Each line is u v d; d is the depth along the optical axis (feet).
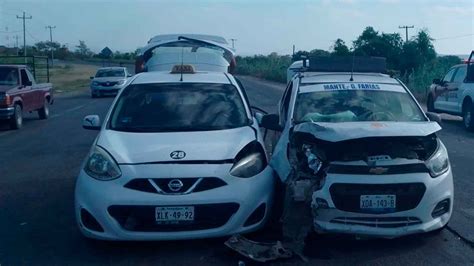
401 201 20.12
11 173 35.94
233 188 20.68
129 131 23.94
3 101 58.29
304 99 25.59
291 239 20.49
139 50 44.01
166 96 25.89
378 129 20.81
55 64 314.96
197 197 20.26
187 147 21.84
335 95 25.67
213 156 21.27
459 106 57.93
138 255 20.72
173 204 20.16
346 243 21.62
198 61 39.83
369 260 19.98
